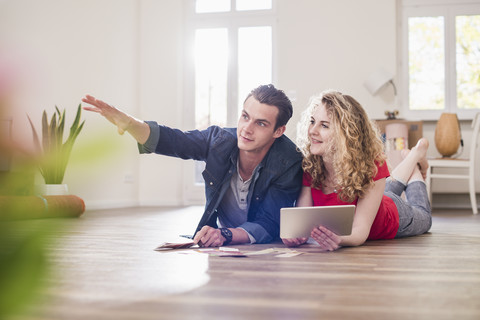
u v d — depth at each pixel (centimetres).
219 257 162
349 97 190
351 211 175
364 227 190
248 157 191
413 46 616
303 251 177
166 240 228
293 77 610
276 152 193
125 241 221
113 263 149
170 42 622
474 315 87
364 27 602
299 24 611
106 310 88
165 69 622
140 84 620
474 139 491
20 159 20
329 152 188
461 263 154
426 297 103
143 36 622
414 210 241
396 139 511
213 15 639
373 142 189
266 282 118
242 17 636
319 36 607
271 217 201
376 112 598
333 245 177
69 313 85
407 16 616
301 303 96
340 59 605
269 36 632
